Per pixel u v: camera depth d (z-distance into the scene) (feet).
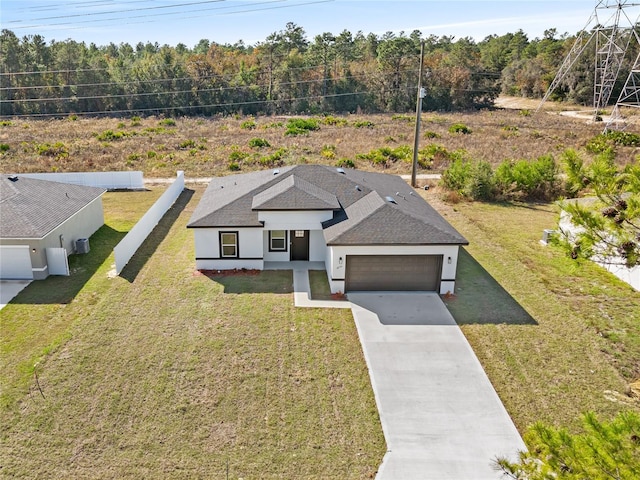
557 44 315.78
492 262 65.26
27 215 61.21
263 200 61.31
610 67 217.97
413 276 56.03
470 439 34.40
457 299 54.90
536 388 39.88
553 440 19.72
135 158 129.39
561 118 215.51
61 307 52.13
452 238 54.39
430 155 128.77
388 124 196.44
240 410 36.96
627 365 42.86
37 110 265.95
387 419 36.24
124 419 35.88
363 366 42.50
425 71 274.36
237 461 32.35
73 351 43.96
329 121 201.98
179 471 31.50
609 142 135.23
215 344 45.44
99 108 273.75
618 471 17.74
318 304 53.26
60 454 32.68
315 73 288.71
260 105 277.64
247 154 130.72
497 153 132.26
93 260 65.21
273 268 62.28
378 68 284.82
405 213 58.59
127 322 49.08
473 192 94.63
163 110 269.23
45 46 280.51
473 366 42.65
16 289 56.24
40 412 36.42
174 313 50.96
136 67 287.89
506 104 296.71
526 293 56.44
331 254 55.11
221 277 59.82
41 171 116.26
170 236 74.33
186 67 284.41
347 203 64.75
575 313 51.72
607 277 60.64
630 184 26.08
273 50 293.64
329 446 33.71
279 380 40.47
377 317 50.65
